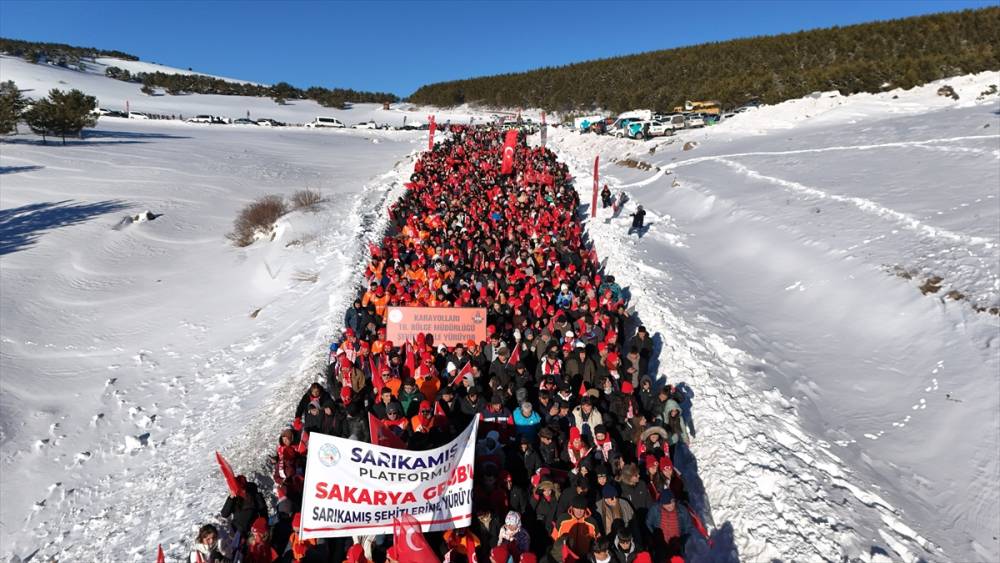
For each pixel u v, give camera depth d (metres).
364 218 24.55
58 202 31.64
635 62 100.44
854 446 8.98
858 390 10.30
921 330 10.89
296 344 15.05
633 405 8.80
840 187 19.36
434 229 19.75
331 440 5.96
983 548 6.89
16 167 38.53
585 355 9.89
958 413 8.78
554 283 14.19
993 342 9.54
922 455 8.49
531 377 9.77
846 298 12.98
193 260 25.14
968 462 8.00
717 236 19.84
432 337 11.27
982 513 7.29
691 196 24.33
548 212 21.72
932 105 36.94
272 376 13.79
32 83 105.88
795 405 10.04
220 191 36.19
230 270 23.30
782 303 14.13
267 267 21.83
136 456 11.83
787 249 16.31
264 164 46.19
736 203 21.11
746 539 7.48
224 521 8.20
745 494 8.06
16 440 12.47
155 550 8.02
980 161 18.12
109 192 34.00
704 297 15.09
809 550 7.00
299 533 6.50
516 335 11.31
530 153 39.03
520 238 18.36
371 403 9.27
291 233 23.86
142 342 17.64
